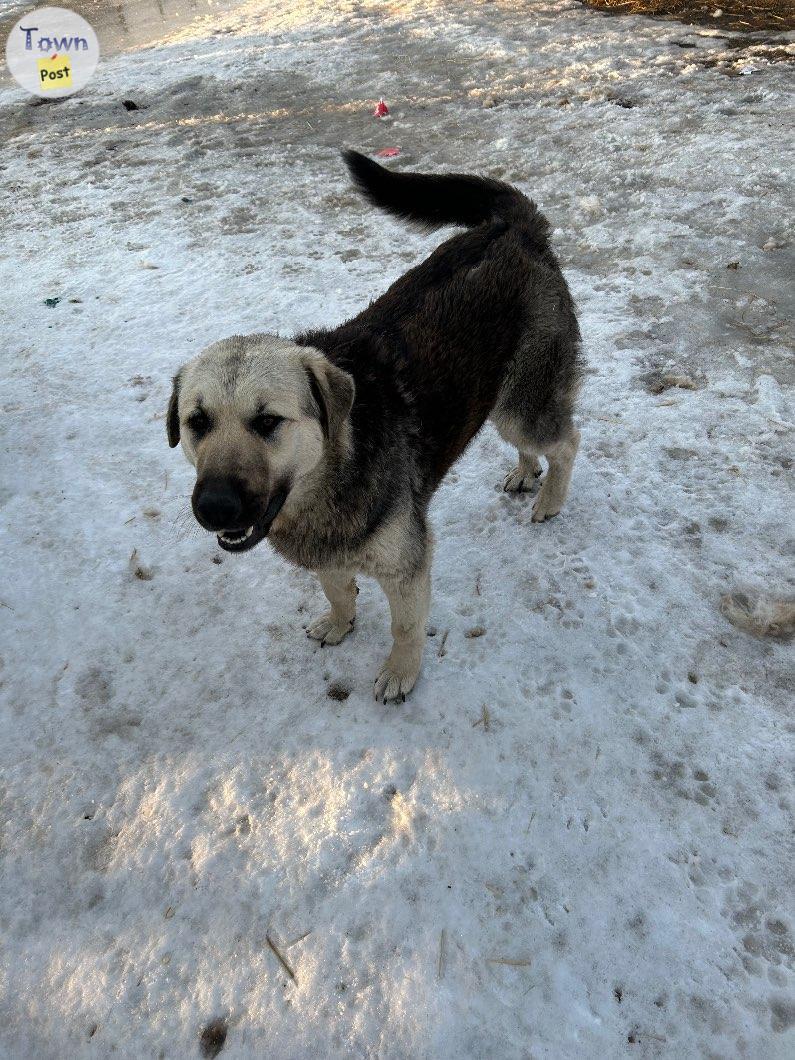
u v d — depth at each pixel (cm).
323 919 243
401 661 300
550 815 264
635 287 528
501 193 360
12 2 1600
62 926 251
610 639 322
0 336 548
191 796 281
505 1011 220
